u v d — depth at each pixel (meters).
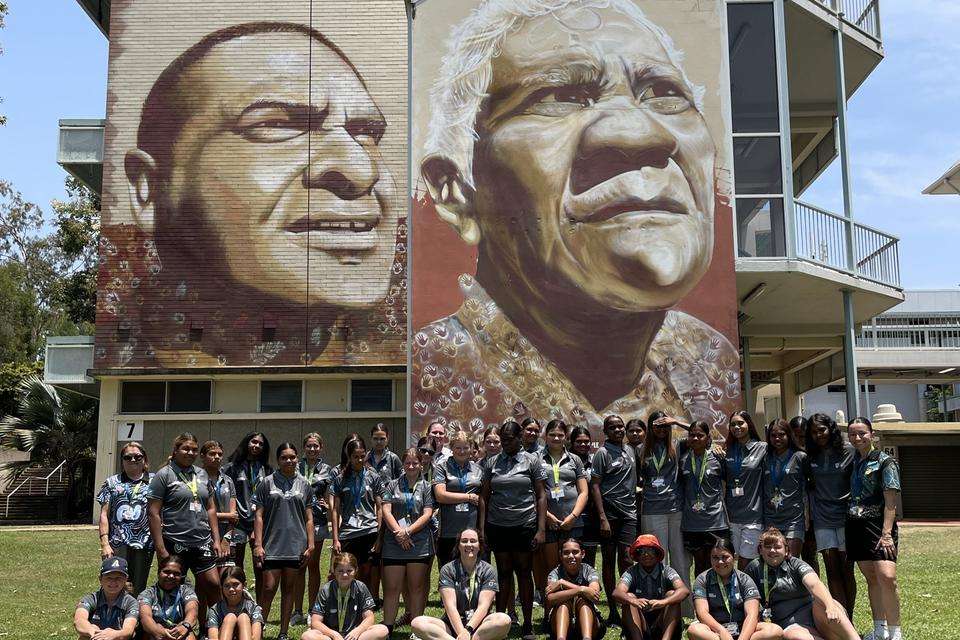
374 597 10.09
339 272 20.84
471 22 16.86
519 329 15.98
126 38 21.48
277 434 20.94
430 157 16.50
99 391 23.39
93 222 35.19
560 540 8.98
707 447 9.00
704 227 16.19
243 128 21.20
